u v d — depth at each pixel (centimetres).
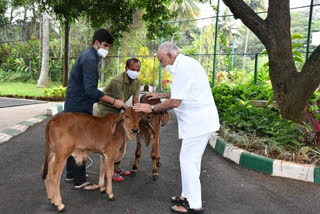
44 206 338
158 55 326
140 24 2005
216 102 812
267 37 580
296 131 539
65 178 418
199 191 329
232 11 604
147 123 412
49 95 1263
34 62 2145
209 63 2078
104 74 2055
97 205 345
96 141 338
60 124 317
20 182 400
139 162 501
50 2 1008
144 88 1686
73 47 2267
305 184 410
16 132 659
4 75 2136
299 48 1142
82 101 374
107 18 1056
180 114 331
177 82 314
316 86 546
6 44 2345
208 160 507
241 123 589
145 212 332
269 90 798
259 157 461
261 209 343
